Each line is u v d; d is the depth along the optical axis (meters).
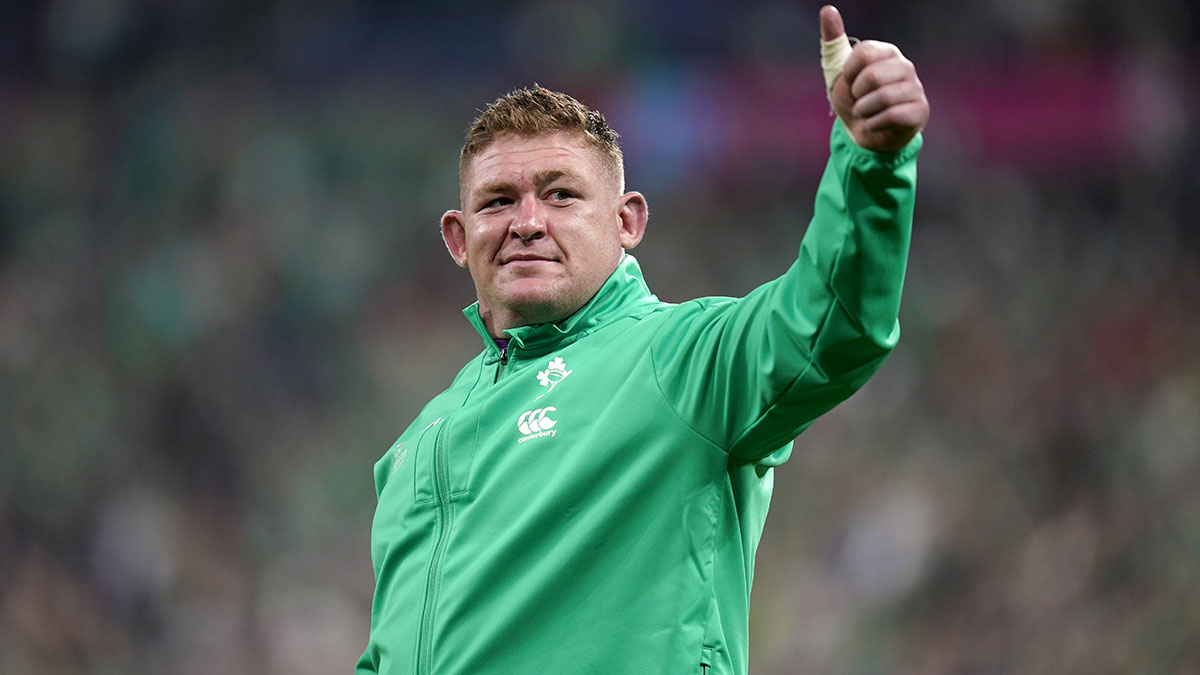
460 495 8.84
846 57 7.16
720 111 59.31
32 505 47.44
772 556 43.19
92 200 58.69
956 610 41.56
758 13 60.66
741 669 8.23
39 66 61.62
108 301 55.16
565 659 8.01
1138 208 55.72
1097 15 58.31
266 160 58.59
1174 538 40.75
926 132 57.44
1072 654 38.84
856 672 40.59
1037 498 44.12
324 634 45.34
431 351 53.69
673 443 8.07
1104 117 57.19
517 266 9.02
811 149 58.81
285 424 51.88
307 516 49.28
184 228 56.72
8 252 57.03
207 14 61.34
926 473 44.91
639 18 60.88
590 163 9.20
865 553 42.91
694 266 56.41
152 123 59.53
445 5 61.62
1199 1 58.62
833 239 7.13
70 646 44.00
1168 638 37.97
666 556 8.02
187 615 45.31
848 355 7.31
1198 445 43.28
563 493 8.24
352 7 61.84
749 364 7.72
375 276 56.00
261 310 54.50
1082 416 46.03
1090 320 50.84
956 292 52.06
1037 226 55.03
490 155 9.20
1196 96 57.84
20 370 51.66
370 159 59.25
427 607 8.62
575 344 9.01
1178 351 48.69
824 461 45.19
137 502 48.03
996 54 58.72
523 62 60.91
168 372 52.16
